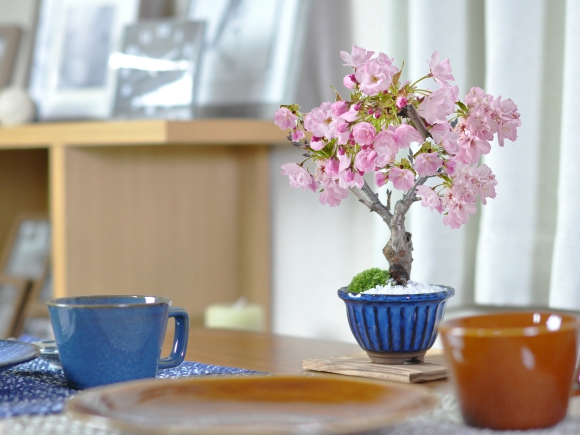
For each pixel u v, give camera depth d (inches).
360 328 47.2
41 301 106.3
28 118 104.1
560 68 69.1
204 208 104.0
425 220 74.3
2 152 116.3
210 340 59.7
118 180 95.7
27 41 113.7
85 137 88.0
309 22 94.6
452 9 75.1
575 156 64.9
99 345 41.9
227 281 106.6
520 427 36.7
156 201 99.4
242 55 95.0
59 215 91.0
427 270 74.4
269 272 105.4
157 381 38.5
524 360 36.4
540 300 70.0
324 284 99.4
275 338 60.2
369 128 44.7
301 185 48.2
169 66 93.7
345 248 96.7
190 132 82.6
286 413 37.1
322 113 46.2
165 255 100.3
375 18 89.7
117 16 103.7
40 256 109.0
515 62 69.5
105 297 44.7
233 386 38.9
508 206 70.4
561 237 65.9
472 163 46.0
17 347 44.7
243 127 85.9
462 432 36.7
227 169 106.4
